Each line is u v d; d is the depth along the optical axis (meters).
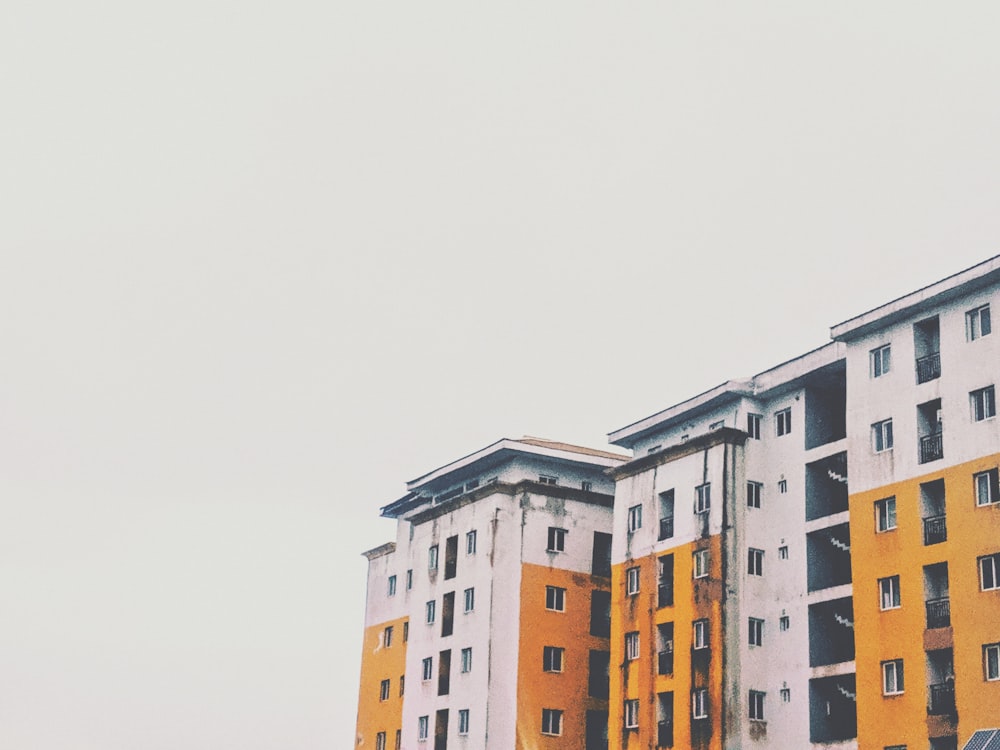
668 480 66.69
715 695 59.31
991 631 47.78
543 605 74.50
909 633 51.22
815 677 57.38
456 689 75.12
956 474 50.88
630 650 66.50
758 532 62.44
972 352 51.56
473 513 78.75
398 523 91.81
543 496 76.75
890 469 54.03
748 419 64.19
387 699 86.50
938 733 48.78
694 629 61.94
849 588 56.62
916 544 51.94
